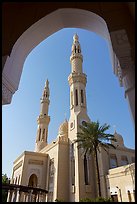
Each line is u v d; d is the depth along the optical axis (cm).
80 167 2622
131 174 2086
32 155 3219
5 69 435
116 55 356
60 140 3055
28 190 1256
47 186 2955
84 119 3100
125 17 400
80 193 2433
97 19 441
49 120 4309
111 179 2398
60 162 2877
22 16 488
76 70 3628
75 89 3434
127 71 334
